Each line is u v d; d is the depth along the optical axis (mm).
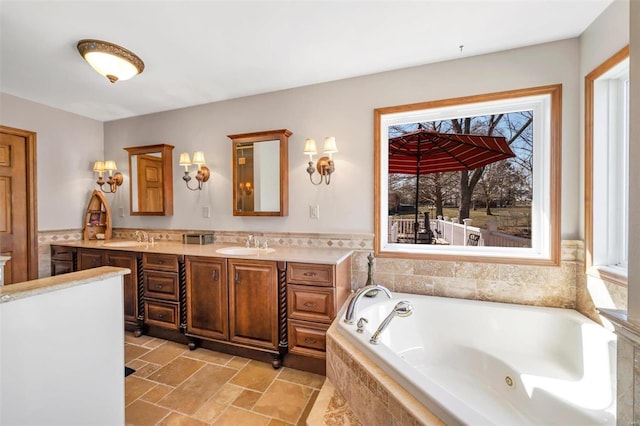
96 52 1897
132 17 1655
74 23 1703
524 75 2010
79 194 3348
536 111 2076
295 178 2660
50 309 1130
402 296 2186
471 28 1798
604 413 1297
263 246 2641
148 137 3283
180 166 3129
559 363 1714
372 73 2387
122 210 3432
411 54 2102
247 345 2205
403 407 1057
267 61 2182
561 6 1602
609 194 1746
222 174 2959
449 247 2314
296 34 1845
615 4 1557
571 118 1915
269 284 2137
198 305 2369
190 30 1788
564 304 1937
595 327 1574
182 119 3113
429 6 1594
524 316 1877
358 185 2463
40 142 2998
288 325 2102
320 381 1979
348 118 2479
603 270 1665
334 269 1983
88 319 1262
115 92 2719
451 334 2014
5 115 2732
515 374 1637
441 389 1054
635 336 789
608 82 1746
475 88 2125
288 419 1610
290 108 2664
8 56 2070
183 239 2922
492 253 2166
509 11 1638
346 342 1547
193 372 2074
